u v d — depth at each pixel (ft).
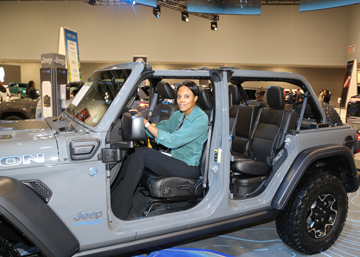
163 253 7.75
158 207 7.47
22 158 4.93
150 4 40.57
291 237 7.58
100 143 5.41
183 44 61.36
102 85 6.46
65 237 5.07
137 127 5.25
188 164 7.19
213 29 55.16
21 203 4.59
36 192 5.02
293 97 36.55
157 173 7.08
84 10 59.11
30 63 67.92
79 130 5.90
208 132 7.10
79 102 7.00
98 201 5.44
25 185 4.95
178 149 7.30
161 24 60.49
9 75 66.28
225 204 6.77
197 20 60.90
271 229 9.39
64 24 59.41
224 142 6.68
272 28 61.72
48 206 5.06
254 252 7.97
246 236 8.88
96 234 5.48
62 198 5.14
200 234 6.67
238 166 7.84
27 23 59.57
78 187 5.26
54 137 5.38
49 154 5.09
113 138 6.04
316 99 8.16
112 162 5.47
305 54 62.44
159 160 6.92
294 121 8.76
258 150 9.36
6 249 4.85
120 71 6.16
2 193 4.43
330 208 7.96
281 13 61.26
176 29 60.90
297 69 70.59
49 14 59.16
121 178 7.39
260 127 9.68
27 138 5.31
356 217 10.16
